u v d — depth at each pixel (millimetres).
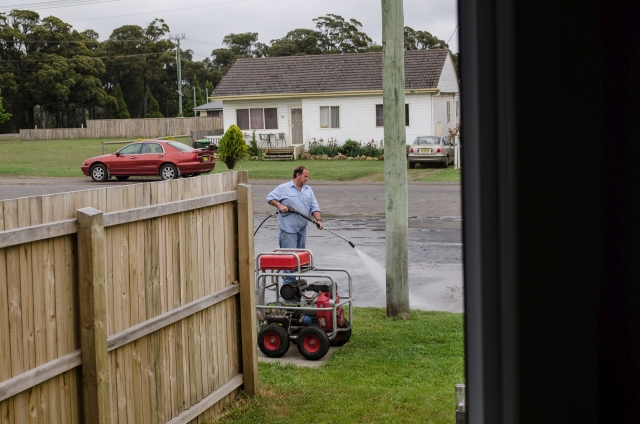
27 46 79812
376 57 37375
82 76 81188
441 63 35344
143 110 98500
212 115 69688
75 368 4121
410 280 10586
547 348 900
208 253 5512
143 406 4715
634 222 889
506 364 906
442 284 10312
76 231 4059
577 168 877
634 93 876
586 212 882
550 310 894
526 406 905
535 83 869
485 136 883
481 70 875
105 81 94938
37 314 3834
